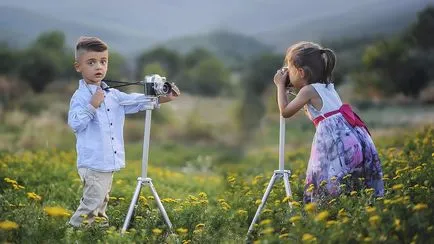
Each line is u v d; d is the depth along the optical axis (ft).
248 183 43.75
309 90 29.25
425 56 212.64
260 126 173.58
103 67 29.66
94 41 29.58
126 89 179.01
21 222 27.48
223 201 33.19
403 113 172.35
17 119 156.25
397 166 37.70
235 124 178.40
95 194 29.12
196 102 228.63
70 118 28.78
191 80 262.67
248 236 27.66
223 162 105.09
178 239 26.81
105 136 29.22
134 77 285.84
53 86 229.25
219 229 29.32
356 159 28.91
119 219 30.73
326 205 27.81
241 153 121.90
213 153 128.26
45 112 185.06
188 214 30.35
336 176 28.81
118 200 39.01
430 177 31.96
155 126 170.19
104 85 30.22
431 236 23.52
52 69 237.25
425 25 221.25
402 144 58.39
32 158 57.06
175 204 34.19
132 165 68.90
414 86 201.16
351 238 23.40
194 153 125.18
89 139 29.12
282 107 29.19
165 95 29.35
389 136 80.48
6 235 25.40
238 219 31.30
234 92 245.65
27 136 131.23
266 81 232.32
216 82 256.52
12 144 117.39
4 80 217.97
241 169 68.13
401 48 210.79
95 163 28.94
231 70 291.38
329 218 27.09
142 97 29.43
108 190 29.89
